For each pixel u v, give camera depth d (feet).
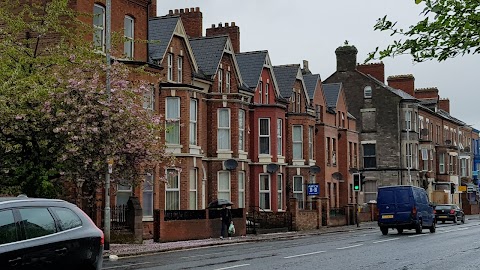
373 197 229.66
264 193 146.92
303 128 164.04
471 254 70.28
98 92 75.25
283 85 166.50
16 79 73.00
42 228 34.14
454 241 92.27
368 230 141.90
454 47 30.27
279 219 135.95
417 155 234.79
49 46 84.33
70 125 73.36
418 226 114.73
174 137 116.98
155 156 82.28
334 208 164.04
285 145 155.84
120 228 91.45
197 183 121.60
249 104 144.77
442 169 259.39
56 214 35.42
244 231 118.62
